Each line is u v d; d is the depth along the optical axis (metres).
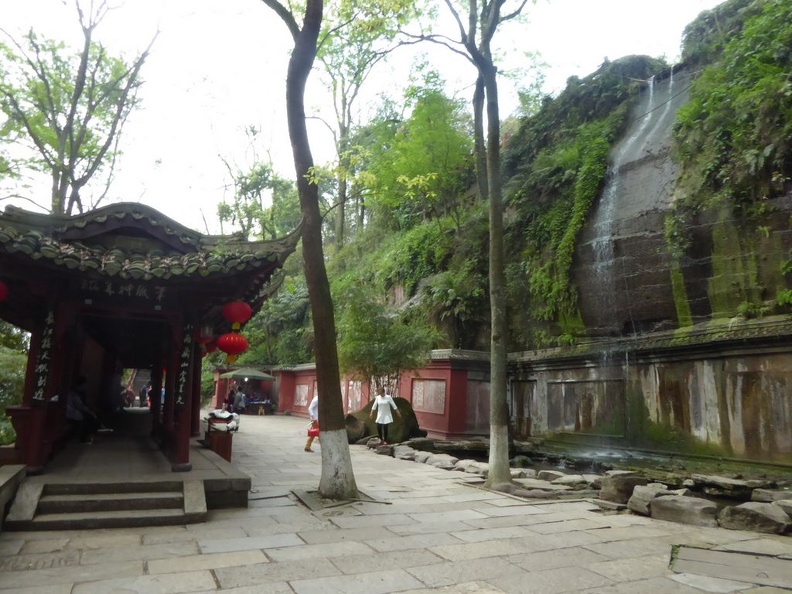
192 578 4.73
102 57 15.52
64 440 10.01
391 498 8.45
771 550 5.92
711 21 19.95
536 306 18.41
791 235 12.34
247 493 7.60
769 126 13.05
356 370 17.97
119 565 5.02
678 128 16.27
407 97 21.00
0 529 5.82
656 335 14.24
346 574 4.98
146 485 7.10
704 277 13.84
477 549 5.87
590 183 17.98
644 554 5.79
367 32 9.81
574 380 16.25
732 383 12.26
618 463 13.20
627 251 15.60
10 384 12.23
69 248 7.52
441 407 18.50
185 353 8.29
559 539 6.35
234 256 7.70
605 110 21.58
